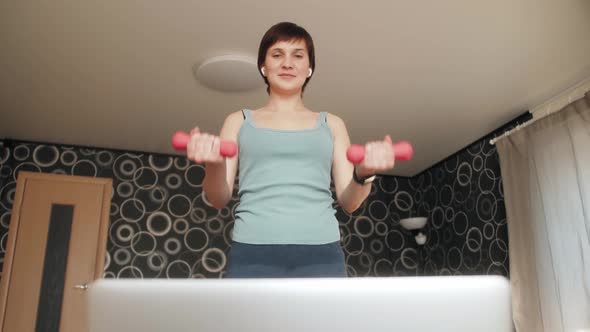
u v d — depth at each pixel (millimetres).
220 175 766
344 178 901
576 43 2264
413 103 2914
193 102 2881
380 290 459
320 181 818
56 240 3379
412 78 2604
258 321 443
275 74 934
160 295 446
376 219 4152
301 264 749
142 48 2305
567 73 2529
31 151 3512
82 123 3213
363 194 815
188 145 674
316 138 841
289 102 939
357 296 455
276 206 777
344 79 2609
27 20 2088
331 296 453
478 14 2051
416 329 458
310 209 786
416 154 3801
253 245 753
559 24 2119
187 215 3688
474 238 3479
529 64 2449
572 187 2506
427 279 471
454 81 2633
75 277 3344
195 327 440
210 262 3619
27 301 3209
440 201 3941
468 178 3600
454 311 466
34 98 2840
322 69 2496
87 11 2025
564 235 2527
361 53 2346
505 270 3133
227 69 2443
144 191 3658
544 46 2289
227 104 2895
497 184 3271
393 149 707
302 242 753
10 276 3225
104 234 3473
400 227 4203
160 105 2928
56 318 3232
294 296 449
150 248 3541
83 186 3535
